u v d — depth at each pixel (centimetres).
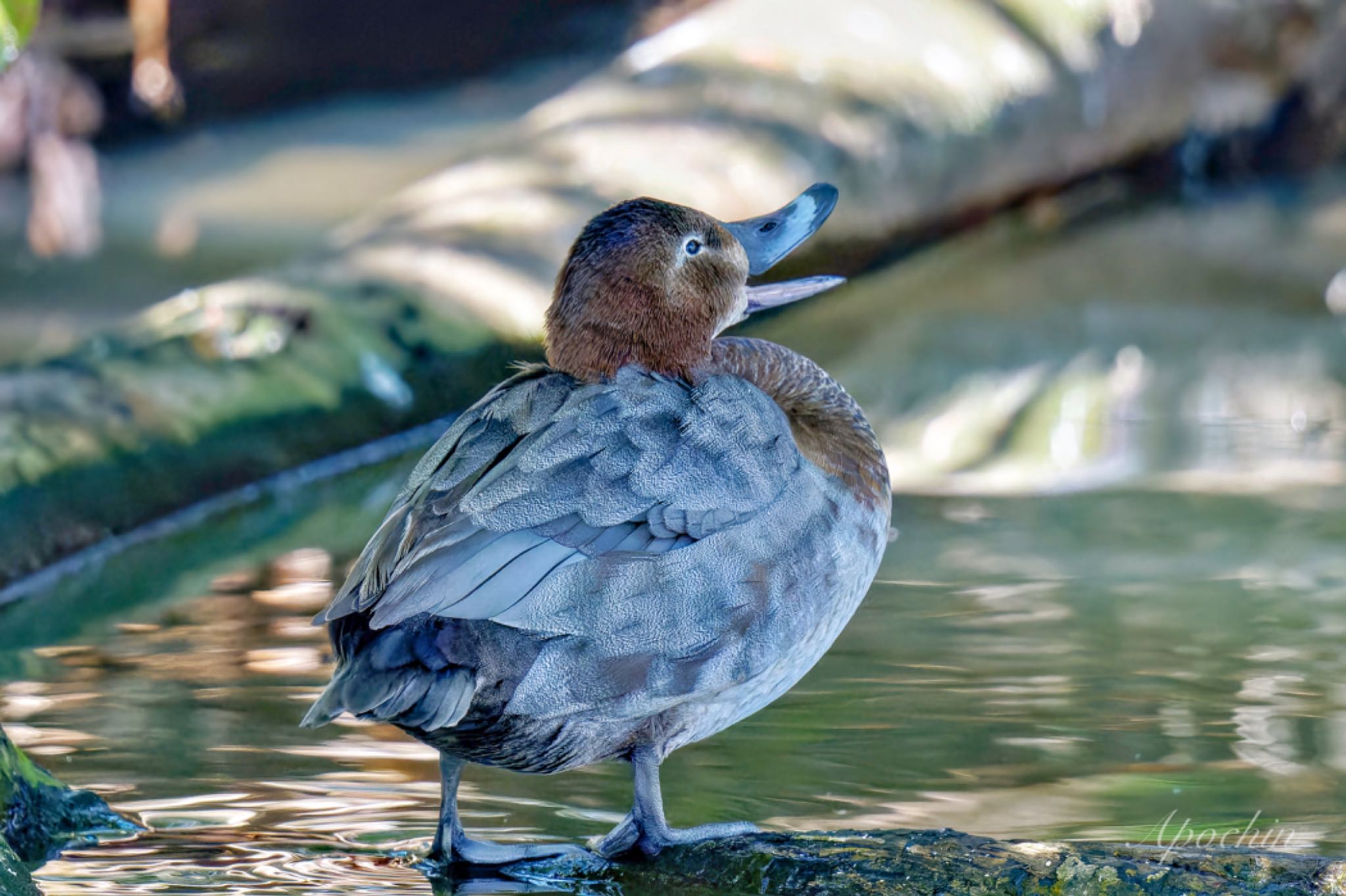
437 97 2467
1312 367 1336
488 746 556
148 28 2197
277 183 2197
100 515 1017
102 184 2248
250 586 925
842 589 602
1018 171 1709
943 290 1600
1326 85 1822
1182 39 1792
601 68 2420
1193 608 839
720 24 1661
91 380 1101
